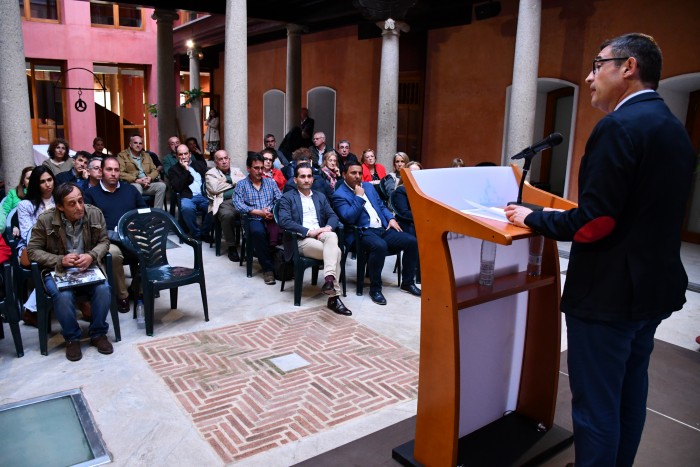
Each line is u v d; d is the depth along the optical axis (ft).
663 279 6.03
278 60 49.34
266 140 31.81
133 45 54.08
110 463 8.27
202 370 11.30
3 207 15.98
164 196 25.12
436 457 7.59
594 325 6.25
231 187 21.08
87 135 53.16
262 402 10.10
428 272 7.21
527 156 7.41
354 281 17.85
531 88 23.32
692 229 25.85
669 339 13.61
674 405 10.35
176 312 14.61
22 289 13.43
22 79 18.44
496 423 8.86
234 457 8.46
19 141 18.58
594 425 6.41
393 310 15.15
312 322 14.11
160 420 9.44
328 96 43.14
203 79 69.51
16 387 10.43
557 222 6.18
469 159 32.30
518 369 9.00
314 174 21.99
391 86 29.66
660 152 5.74
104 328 12.20
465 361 8.16
